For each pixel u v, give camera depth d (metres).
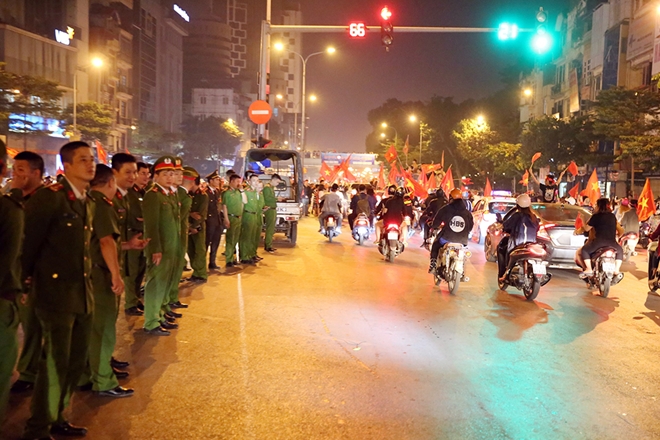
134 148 76.62
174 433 4.65
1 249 3.86
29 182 5.41
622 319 9.12
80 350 4.60
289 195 21.83
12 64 50.31
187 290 10.54
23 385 5.47
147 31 87.62
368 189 20.14
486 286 11.88
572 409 5.37
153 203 7.22
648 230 21.41
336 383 5.86
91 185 5.14
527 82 63.91
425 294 10.80
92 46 68.19
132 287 8.59
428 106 75.00
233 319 8.41
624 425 5.05
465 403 5.42
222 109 129.25
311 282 11.69
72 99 58.78
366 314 8.98
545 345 7.48
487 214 19.62
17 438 4.48
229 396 5.45
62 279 4.40
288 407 5.22
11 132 45.19
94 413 5.02
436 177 32.50
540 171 48.47
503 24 18.77
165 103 97.94
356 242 20.23
